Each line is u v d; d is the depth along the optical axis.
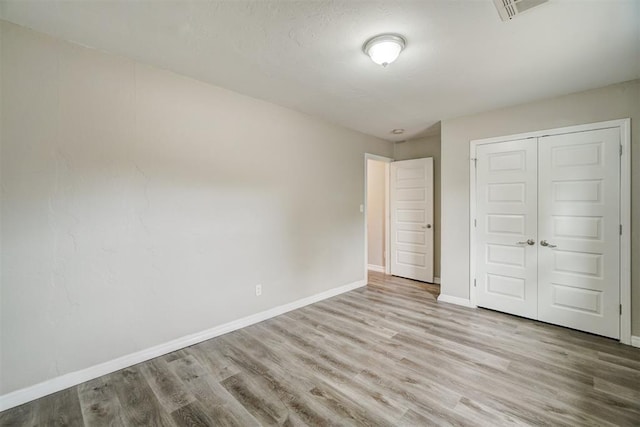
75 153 2.03
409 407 1.77
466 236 3.55
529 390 1.93
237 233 2.93
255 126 3.06
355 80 2.61
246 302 3.01
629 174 2.58
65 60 1.99
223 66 2.37
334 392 1.91
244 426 1.63
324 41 2.00
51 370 1.94
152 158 2.37
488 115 3.38
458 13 1.70
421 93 2.89
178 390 1.95
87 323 2.08
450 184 3.67
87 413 1.75
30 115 1.87
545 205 3.01
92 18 1.76
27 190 1.87
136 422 1.67
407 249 4.96
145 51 2.14
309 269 3.68
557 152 2.94
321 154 3.81
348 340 2.66
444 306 3.57
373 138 4.70
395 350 2.47
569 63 2.28
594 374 2.11
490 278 3.39
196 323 2.63
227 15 1.73
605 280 2.70
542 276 3.04
